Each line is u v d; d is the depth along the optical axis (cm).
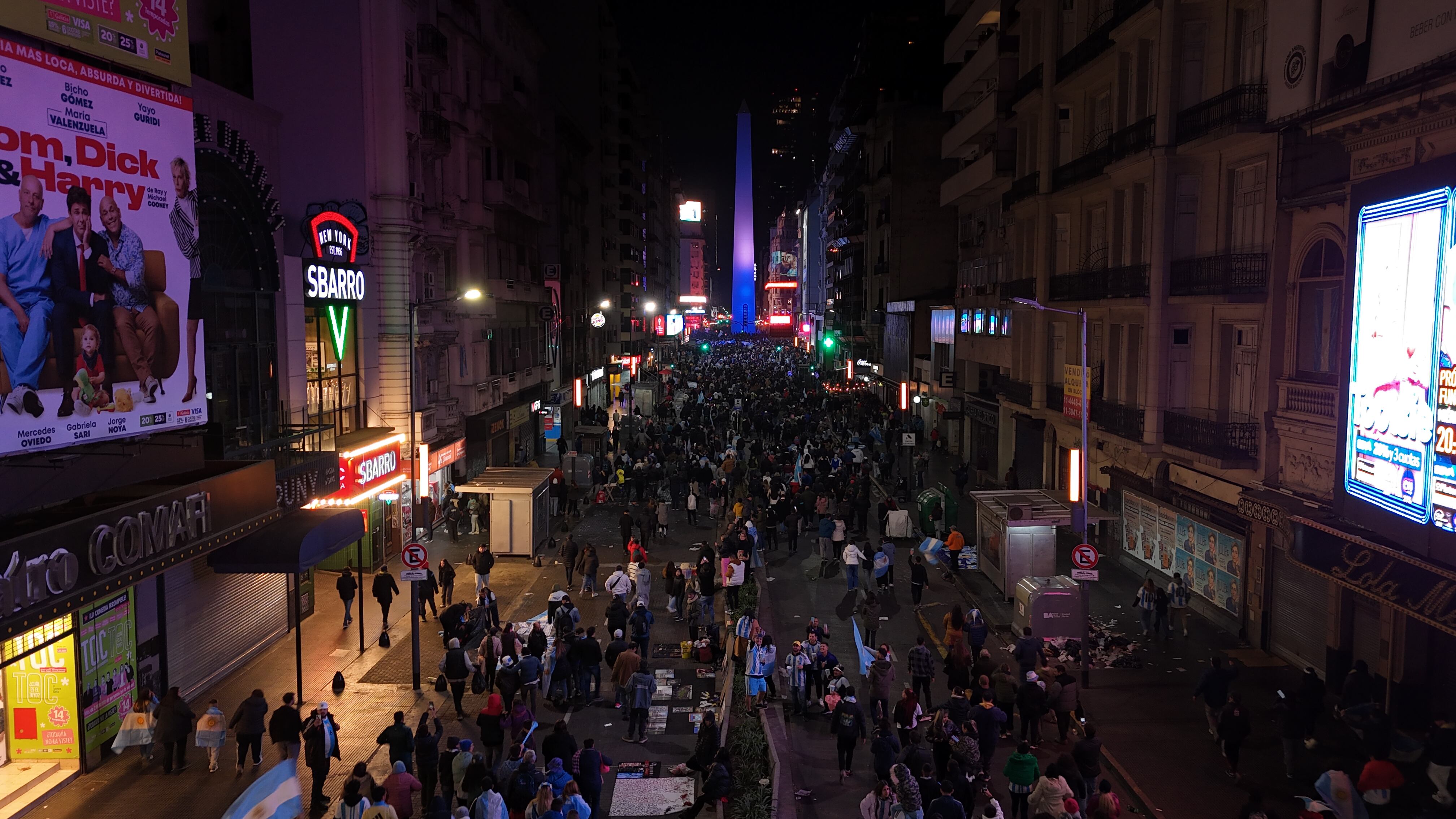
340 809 1239
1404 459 1393
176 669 1853
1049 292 3484
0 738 1560
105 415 1504
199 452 1841
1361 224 1536
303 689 1986
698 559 3130
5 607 1212
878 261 7250
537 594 2722
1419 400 1352
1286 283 2000
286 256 2428
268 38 3062
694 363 12038
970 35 4775
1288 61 1831
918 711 1647
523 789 1346
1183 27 2419
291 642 2288
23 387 1330
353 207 2817
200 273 1870
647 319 10819
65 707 1576
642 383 7025
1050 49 3416
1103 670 2033
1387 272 1451
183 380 1717
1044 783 1273
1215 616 2317
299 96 3069
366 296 3064
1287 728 1522
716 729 1590
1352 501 1558
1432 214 1324
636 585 2527
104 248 1495
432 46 3300
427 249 3438
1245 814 1202
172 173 1670
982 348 4588
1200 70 2428
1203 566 2380
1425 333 1338
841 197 8950
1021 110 3744
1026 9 3759
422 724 1527
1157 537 2628
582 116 7688
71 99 1421
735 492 4009
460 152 3784
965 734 1450
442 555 3145
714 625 2291
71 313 1422
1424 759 1530
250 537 1942
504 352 4547
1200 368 2388
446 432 3600
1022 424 3828
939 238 6469
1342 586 1627
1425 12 1415
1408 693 1634
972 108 4681
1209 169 2358
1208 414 2350
